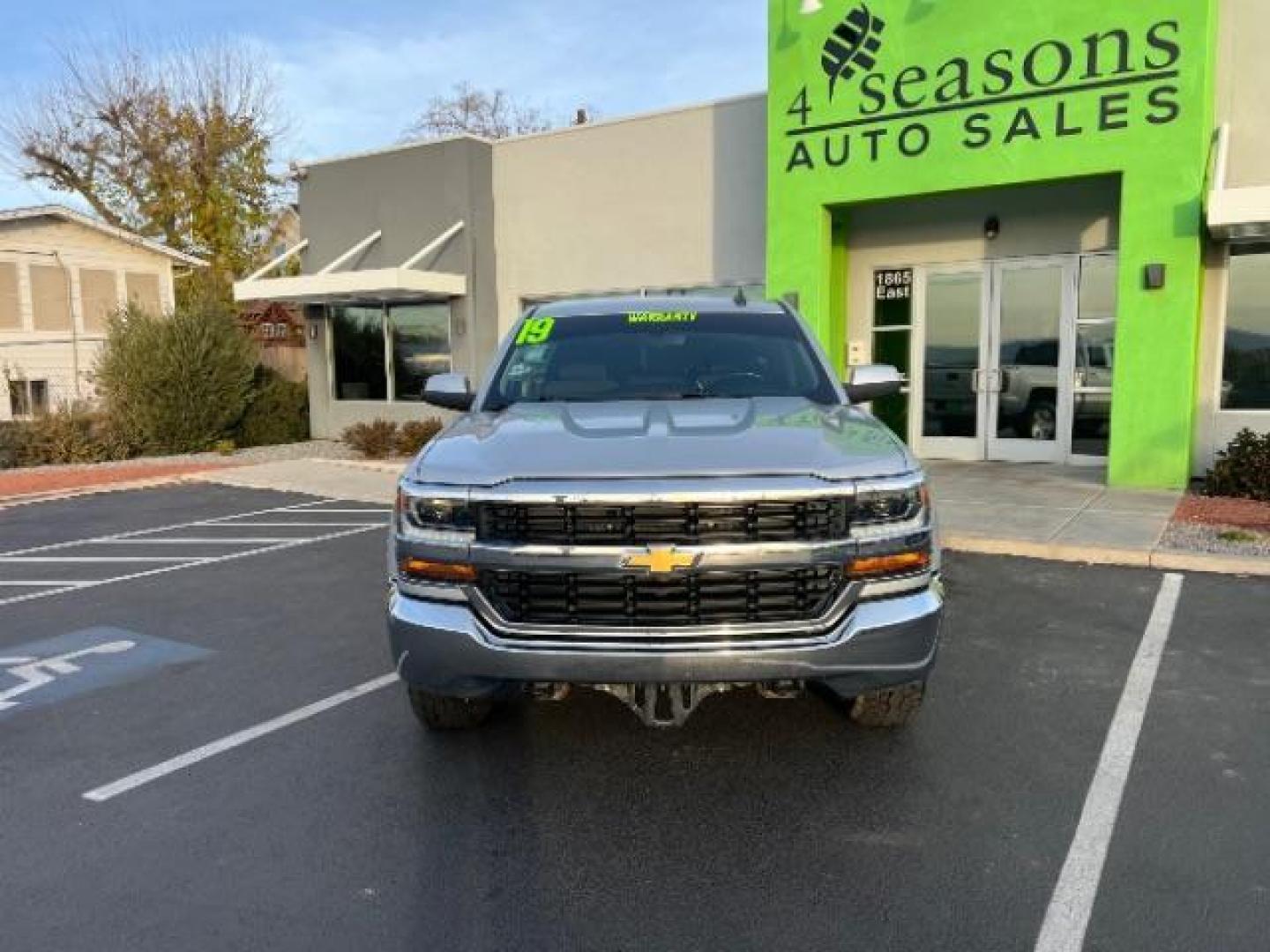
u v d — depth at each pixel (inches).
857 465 136.9
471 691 138.7
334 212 693.9
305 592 284.4
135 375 661.3
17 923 117.1
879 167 452.1
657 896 120.0
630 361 196.4
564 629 132.4
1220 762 154.2
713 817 139.6
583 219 613.3
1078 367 479.2
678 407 170.1
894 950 108.3
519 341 207.2
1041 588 263.7
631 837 134.9
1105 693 185.2
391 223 668.1
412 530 140.0
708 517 130.3
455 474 139.0
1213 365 423.8
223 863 130.3
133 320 682.8
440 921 115.9
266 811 145.0
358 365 705.6
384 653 222.5
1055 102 405.7
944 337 514.9
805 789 147.6
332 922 116.1
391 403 690.2
